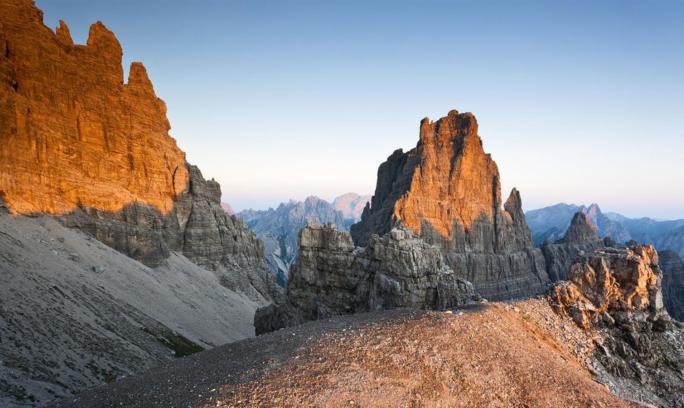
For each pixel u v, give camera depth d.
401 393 22.81
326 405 20.83
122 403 23.02
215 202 164.75
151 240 110.88
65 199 90.94
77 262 74.00
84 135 103.06
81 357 44.34
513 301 41.66
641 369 36.94
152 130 134.00
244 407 20.56
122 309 66.38
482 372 26.23
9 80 85.00
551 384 26.61
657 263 44.56
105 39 119.50
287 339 31.16
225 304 114.75
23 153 82.00
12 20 90.75
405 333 29.55
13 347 38.09
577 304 40.88
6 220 70.12
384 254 58.28
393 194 199.12
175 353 62.19
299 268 69.38
